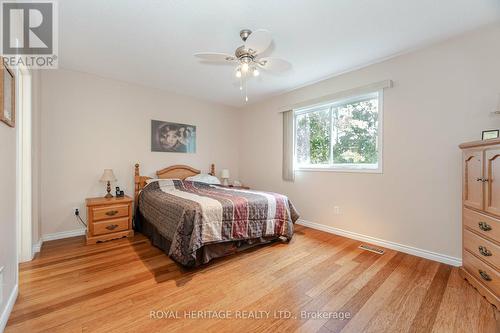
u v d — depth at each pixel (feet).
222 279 6.58
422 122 8.13
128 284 6.25
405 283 6.38
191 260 6.82
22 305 5.26
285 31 7.18
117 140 11.46
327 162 11.42
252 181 15.56
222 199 8.45
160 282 6.38
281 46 8.08
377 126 9.39
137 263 7.54
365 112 9.98
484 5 5.95
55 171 9.83
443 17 6.48
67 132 10.11
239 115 16.63
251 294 5.85
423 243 8.14
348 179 10.33
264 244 9.39
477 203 5.98
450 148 7.55
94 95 10.78
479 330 4.61
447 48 7.61
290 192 13.04
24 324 4.68
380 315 5.08
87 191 10.62
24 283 6.20
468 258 6.40
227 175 15.02
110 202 9.72
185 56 8.90
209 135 15.19
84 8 6.08
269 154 14.35
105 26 6.91
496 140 5.31
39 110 9.19
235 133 16.62
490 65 6.84
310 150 12.23
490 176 5.54
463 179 6.64
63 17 6.45
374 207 9.43
